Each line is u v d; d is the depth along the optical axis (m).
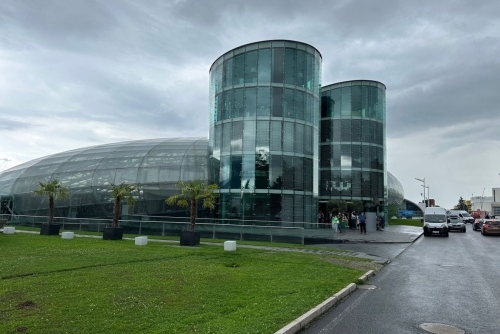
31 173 40.19
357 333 6.71
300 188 31.39
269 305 7.86
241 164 31.09
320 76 35.25
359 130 46.66
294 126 31.62
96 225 27.89
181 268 12.26
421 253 20.34
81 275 10.58
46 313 6.88
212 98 35.78
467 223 70.56
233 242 18.25
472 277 12.80
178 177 33.78
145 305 7.61
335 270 13.01
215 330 6.14
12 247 16.80
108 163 36.78
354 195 45.62
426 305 8.83
